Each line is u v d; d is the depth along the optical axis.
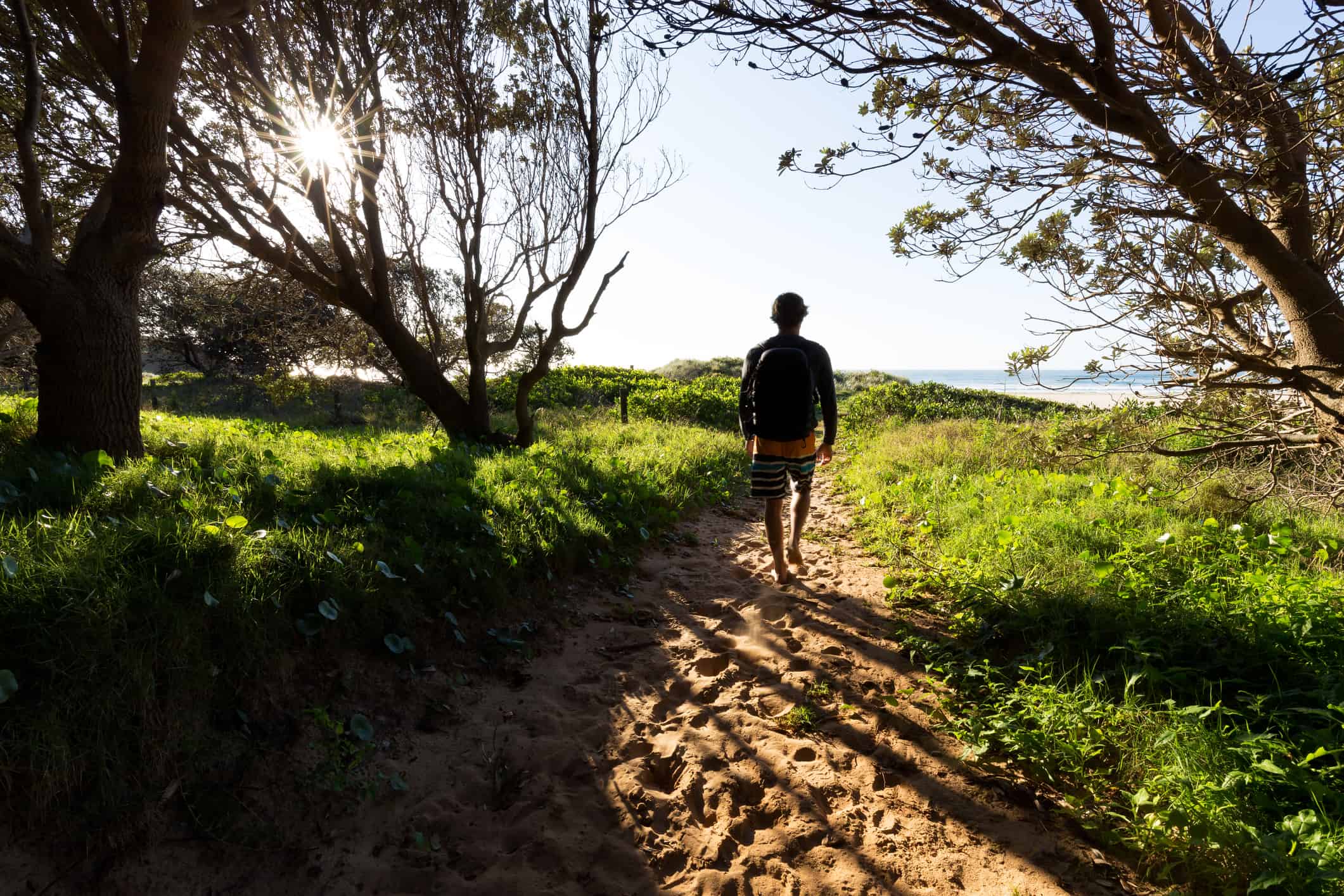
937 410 16.89
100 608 2.41
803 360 4.57
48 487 3.67
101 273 5.07
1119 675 3.22
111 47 5.00
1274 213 3.46
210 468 5.08
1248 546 4.80
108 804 2.15
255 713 2.68
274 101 7.81
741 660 3.85
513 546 4.56
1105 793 2.57
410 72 8.57
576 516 5.42
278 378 10.51
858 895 2.16
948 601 4.45
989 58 2.60
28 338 10.66
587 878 2.28
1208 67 2.98
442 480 5.52
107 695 2.25
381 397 19.12
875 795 2.64
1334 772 2.43
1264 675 3.10
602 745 3.04
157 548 2.86
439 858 2.37
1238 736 2.60
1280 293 3.24
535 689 3.49
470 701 3.30
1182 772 2.41
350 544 3.71
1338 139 2.80
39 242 4.94
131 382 5.24
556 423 14.85
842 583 5.02
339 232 8.68
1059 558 4.71
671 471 8.27
